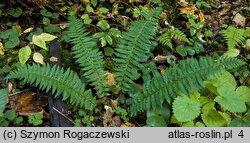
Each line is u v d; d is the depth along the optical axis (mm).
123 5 1871
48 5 1703
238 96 1201
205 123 1216
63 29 1641
